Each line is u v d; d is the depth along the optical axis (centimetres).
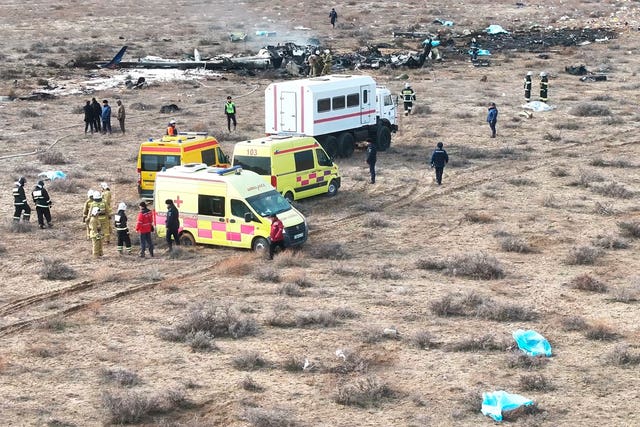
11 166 15062
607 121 18388
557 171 14388
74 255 10612
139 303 8969
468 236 11275
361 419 6500
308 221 11888
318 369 7344
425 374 7238
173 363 7500
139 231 10388
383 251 10688
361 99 15162
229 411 6638
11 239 11206
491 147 16450
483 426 6378
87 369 7388
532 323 8331
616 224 11706
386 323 8356
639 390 6912
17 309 8819
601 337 7912
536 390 6925
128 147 16525
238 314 8562
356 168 14712
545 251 10625
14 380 7156
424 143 16775
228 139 17025
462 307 8700
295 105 14338
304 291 9256
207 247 10800
